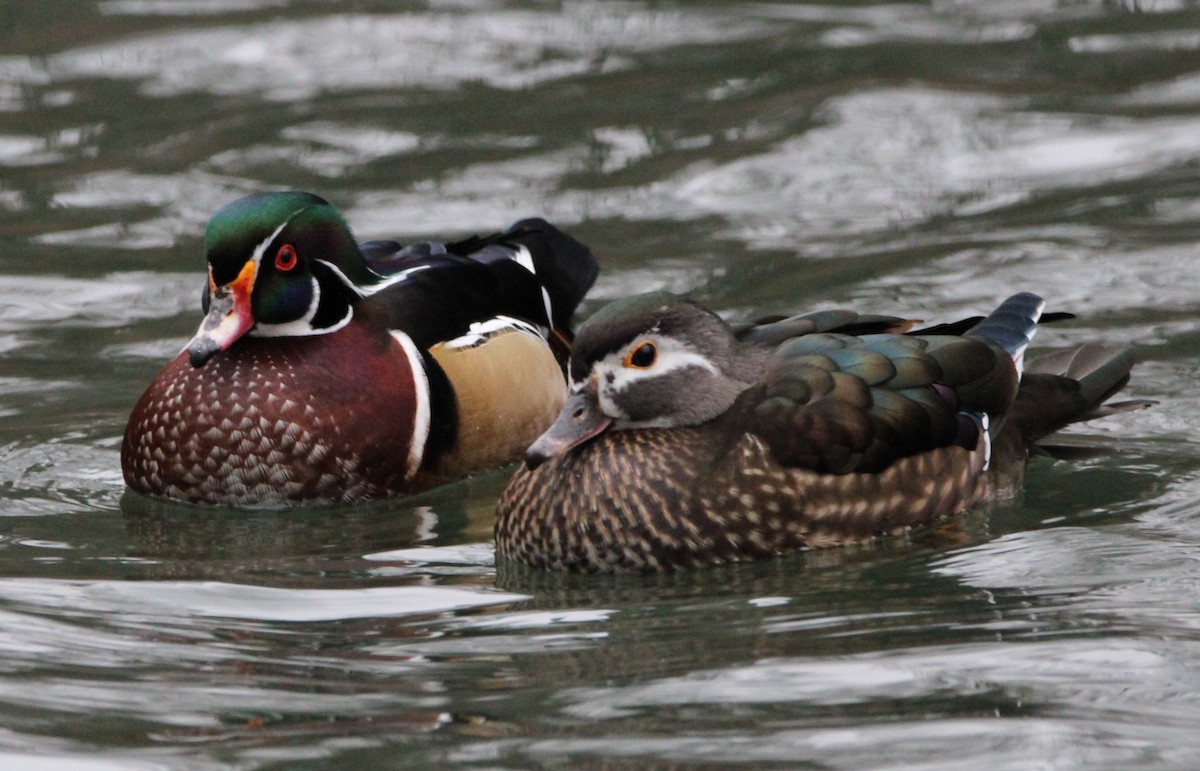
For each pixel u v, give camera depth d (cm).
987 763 725
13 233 1692
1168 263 1523
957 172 1781
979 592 956
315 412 1195
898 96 1984
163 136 1936
